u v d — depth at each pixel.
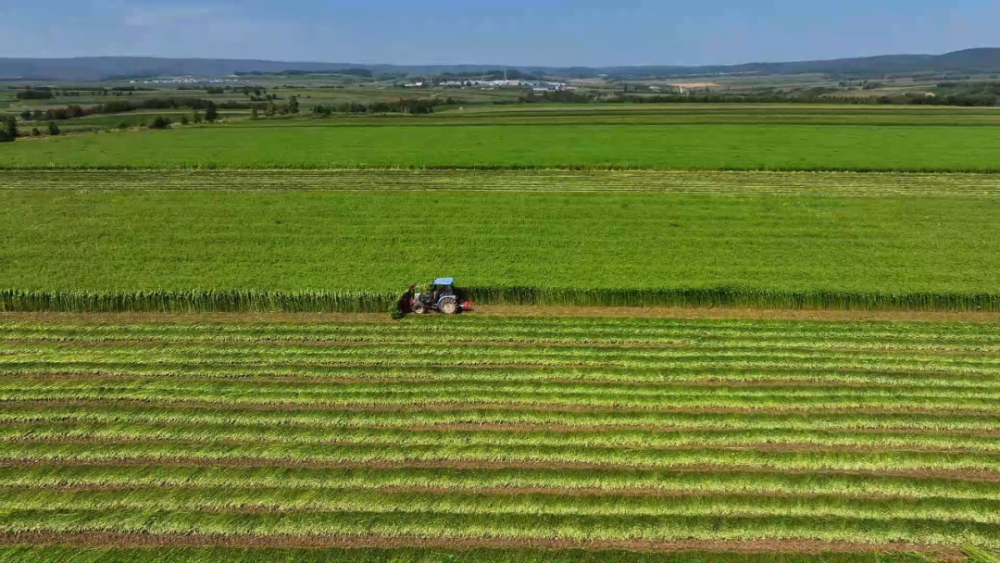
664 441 16.80
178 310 25.39
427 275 26.97
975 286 25.53
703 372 20.22
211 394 19.00
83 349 21.81
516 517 14.24
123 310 25.31
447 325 23.72
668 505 14.55
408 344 22.27
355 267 27.94
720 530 13.89
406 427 17.55
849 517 14.34
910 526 14.05
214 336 22.95
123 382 19.73
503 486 15.23
